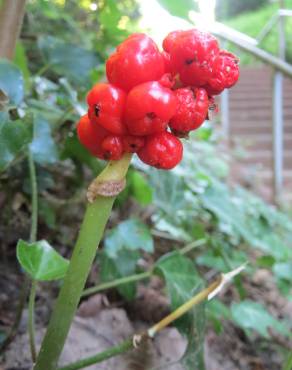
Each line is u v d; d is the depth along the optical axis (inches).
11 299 6.3
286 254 8.9
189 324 4.5
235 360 6.8
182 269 5.3
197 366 4.3
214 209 8.0
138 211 9.4
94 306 6.3
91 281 7.0
